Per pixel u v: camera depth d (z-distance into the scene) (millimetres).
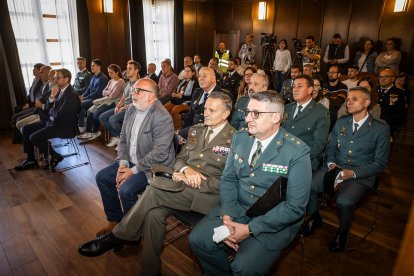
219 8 7945
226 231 1310
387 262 1820
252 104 1328
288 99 3637
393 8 5410
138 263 1802
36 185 2781
